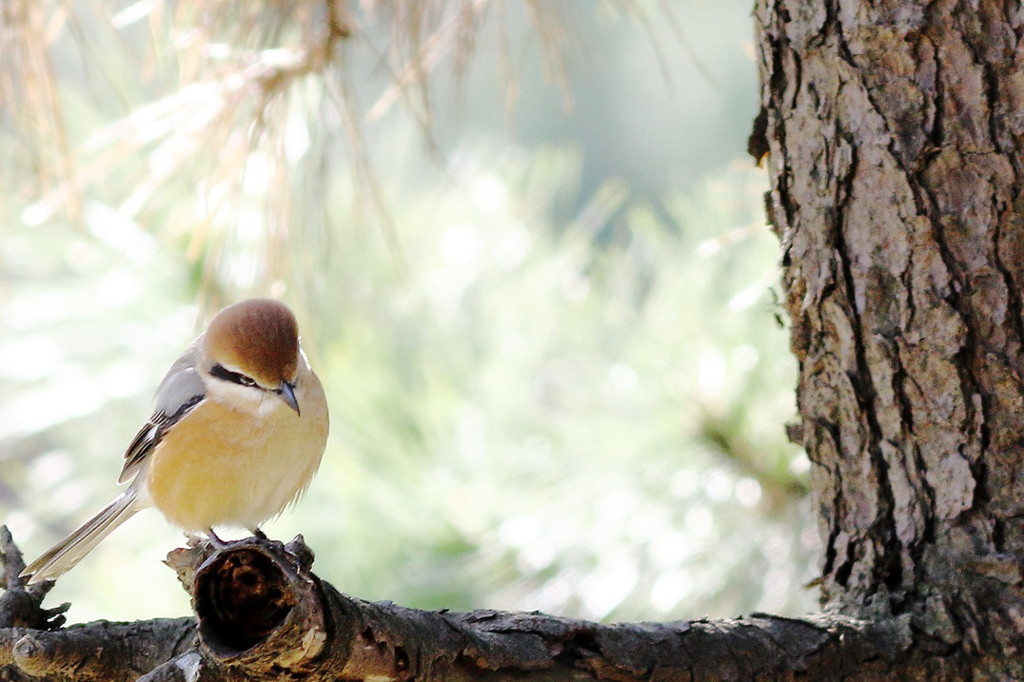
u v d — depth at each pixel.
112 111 10.16
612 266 10.57
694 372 9.45
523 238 10.70
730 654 6.01
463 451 9.59
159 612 9.67
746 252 9.81
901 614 6.41
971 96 6.34
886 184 6.46
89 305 10.16
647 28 8.79
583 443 9.66
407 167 11.14
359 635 5.19
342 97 8.41
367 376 9.59
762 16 6.88
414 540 9.44
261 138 8.41
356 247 10.09
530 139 17.64
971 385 6.38
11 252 10.09
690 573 9.04
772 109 6.87
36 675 6.20
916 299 6.45
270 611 5.04
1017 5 6.30
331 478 9.46
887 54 6.43
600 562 9.16
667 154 17.67
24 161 8.67
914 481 6.52
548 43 9.23
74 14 8.32
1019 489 6.31
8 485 11.28
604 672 5.79
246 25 8.33
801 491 9.34
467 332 10.16
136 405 10.55
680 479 9.40
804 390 6.91
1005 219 6.32
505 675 5.66
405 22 8.45
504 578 9.26
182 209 9.59
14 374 10.17
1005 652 6.20
